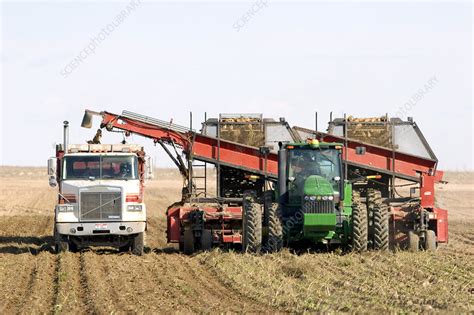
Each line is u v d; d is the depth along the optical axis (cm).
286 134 7769
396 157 7644
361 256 6228
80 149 7112
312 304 4206
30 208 14925
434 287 4772
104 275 5544
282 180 6581
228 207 7131
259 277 5225
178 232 7125
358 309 4034
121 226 6931
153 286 5041
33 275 5625
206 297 4619
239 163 7644
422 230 6875
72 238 7056
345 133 7775
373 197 6812
